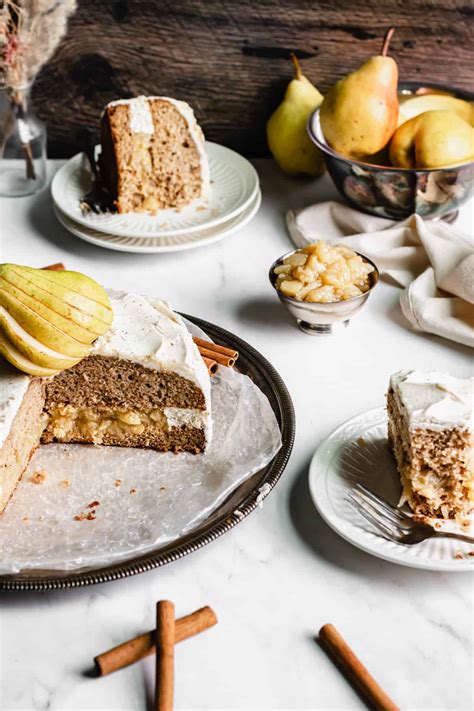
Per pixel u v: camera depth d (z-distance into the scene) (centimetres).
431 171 101
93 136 116
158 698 67
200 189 111
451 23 117
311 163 116
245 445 83
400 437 79
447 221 109
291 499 80
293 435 83
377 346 95
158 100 107
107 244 103
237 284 102
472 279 95
